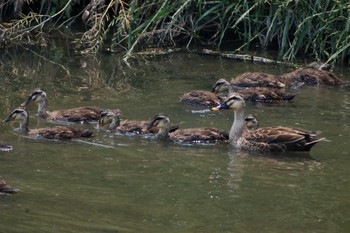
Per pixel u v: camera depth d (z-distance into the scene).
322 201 13.67
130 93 20.25
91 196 13.53
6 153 15.62
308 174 14.96
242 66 23.41
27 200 13.26
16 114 17.09
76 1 26.92
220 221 12.73
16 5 26.47
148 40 25.50
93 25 25.69
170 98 19.84
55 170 14.73
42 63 23.31
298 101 19.97
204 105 19.20
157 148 16.36
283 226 12.64
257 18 24.45
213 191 13.96
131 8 24.50
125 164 15.22
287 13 24.02
